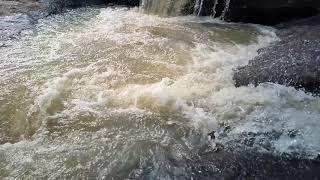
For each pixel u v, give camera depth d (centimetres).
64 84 606
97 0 957
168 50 713
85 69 650
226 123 519
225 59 677
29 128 518
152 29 806
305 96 562
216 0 838
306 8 794
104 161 458
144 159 462
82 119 530
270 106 545
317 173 444
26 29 800
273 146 481
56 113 544
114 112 543
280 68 611
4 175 438
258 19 820
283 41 716
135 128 513
